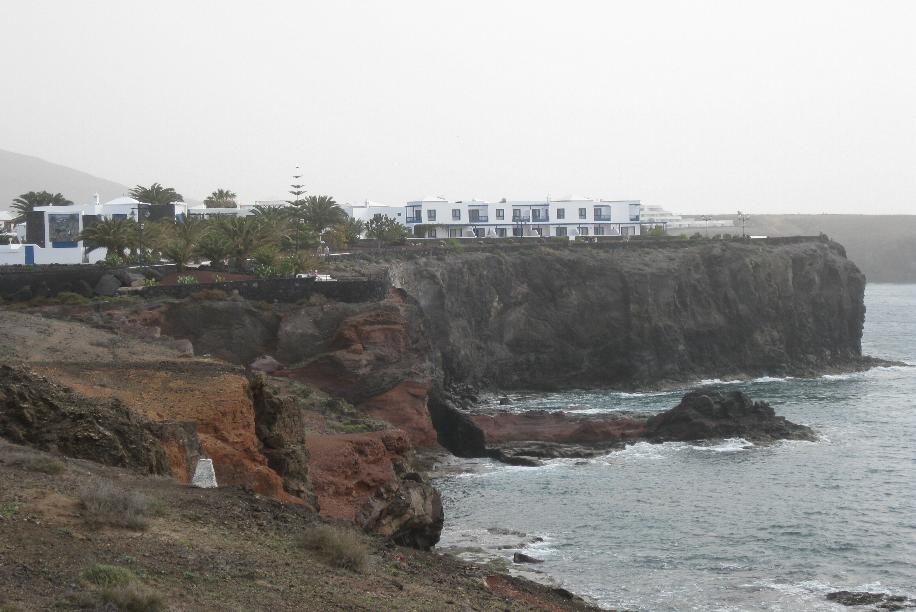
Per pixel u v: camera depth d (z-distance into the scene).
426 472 75.31
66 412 29.59
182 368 43.12
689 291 139.12
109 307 78.56
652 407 112.25
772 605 45.03
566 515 62.16
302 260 91.94
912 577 49.53
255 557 22.31
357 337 82.75
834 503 64.38
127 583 18.30
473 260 128.12
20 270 90.69
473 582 27.38
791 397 117.62
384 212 178.00
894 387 125.31
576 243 147.25
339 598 20.84
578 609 33.00
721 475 73.31
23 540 19.78
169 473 30.75
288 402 42.81
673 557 52.72
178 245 92.69
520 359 130.38
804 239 162.88
